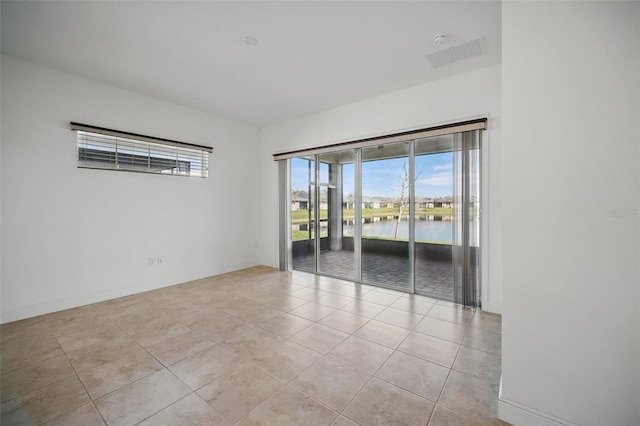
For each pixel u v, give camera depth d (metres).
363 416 1.60
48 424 1.55
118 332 2.66
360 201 4.32
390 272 4.48
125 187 3.71
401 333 2.63
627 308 1.30
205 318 2.99
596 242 1.36
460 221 3.30
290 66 3.07
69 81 3.23
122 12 2.19
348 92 3.78
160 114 4.02
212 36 2.53
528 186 1.50
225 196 4.92
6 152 2.85
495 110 3.05
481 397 1.75
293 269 5.22
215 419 1.58
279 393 1.80
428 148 3.79
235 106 4.32
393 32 2.47
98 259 3.48
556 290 1.44
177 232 4.27
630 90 1.29
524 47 1.50
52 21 2.29
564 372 1.43
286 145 5.09
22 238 2.95
